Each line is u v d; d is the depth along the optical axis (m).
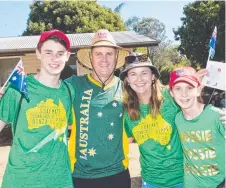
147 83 3.25
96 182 3.29
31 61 12.62
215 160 3.00
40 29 27.53
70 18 27.23
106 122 3.31
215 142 2.98
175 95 3.08
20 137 2.75
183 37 22.64
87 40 13.60
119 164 3.36
